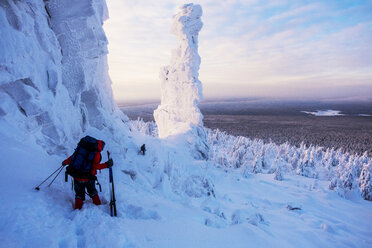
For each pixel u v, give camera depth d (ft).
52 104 16.79
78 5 19.30
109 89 46.83
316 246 21.13
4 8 13.00
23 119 13.80
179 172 40.65
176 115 93.30
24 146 12.63
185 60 88.99
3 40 12.23
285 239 19.12
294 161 167.63
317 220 35.01
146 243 8.86
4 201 8.14
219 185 71.56
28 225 7.47
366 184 93.45
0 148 10.66
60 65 19.58
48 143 16.21
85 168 10.24
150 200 15.96
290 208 46.24
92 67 25.13
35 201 9.04
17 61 13.23
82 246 7.66
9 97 13.29
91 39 22.06
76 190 10.39
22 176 10.34
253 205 47.91
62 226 8.25
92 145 10.54
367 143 469.16
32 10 15.79
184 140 80.48
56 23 19.26
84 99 27.48
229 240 11.97
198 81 90.94
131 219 11.25
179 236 10.53
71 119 21.40
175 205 17.20
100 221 9.20
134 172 24.06
